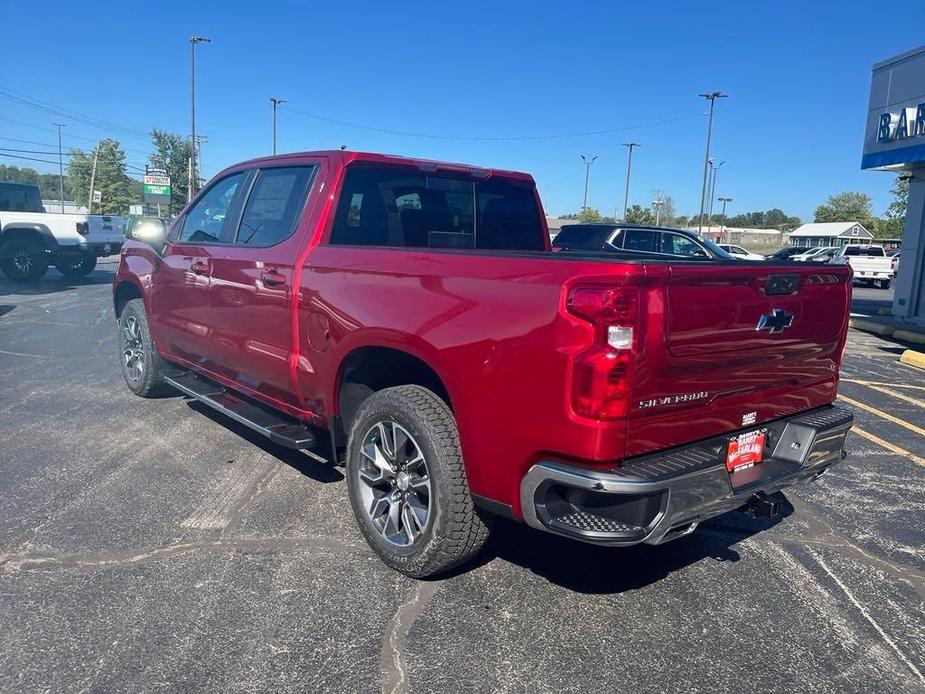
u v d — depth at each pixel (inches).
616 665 119.0
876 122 629.9
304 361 165.9
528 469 119.2
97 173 2935.5
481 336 123.1
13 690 107.7
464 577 145.4
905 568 157.0
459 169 198.4
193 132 1497.3
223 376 205.2
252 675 113.0
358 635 124.3
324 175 173.8
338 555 151.9
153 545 153.6
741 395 132.1
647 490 109.9
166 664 114.7
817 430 142.6
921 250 629.9
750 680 116.7
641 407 113.1
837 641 128.3
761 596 142.9
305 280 163.6
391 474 144.6
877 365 425.4
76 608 129.3
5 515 165.6
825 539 170.6
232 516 168.7
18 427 230.2
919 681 117.8
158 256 233.3
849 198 3597.4
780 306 134.5
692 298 117.1
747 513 135.3
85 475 191.0
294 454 210.4
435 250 138.0
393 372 157.4
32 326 429.7
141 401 262.8
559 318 112.0
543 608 135.0
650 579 147.9
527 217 217.8
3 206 679.1
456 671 115.9
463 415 127.7
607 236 531.5
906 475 217.8
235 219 201.2
